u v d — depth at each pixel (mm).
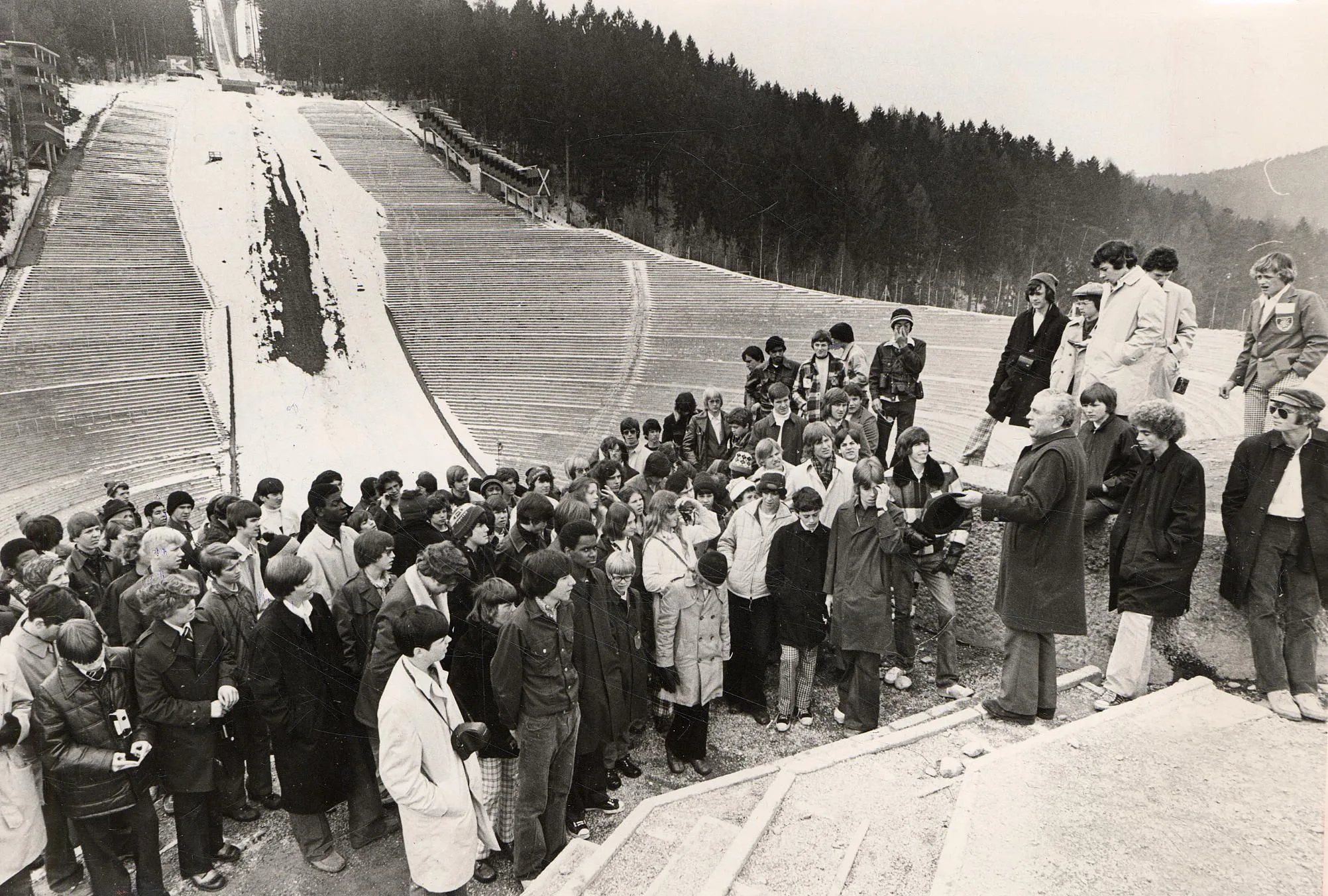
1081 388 7883
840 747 5613
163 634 5004
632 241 40438
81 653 4680
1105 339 7230
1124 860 3551
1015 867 3574
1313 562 5000
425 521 7320
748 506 6855
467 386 39844
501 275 46188
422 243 50844
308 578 5242
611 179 31781
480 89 49219
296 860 5469
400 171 60875
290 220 53000
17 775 4766
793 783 5078
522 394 38438
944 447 20562
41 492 25312
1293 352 6238
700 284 40438
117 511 7070
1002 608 5641
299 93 73250
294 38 70750
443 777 4383
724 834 4719
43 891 5137
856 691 6285
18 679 4770
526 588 4824
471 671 5289
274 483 7961
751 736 6531
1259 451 5230
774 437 9453
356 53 66875
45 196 47312
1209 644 5730
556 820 5133
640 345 38844
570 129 35812
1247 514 5281
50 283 40406
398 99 68312
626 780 6117
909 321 10023
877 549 6102
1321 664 5496
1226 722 4938
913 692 6906
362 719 5129
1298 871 3396
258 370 39500
